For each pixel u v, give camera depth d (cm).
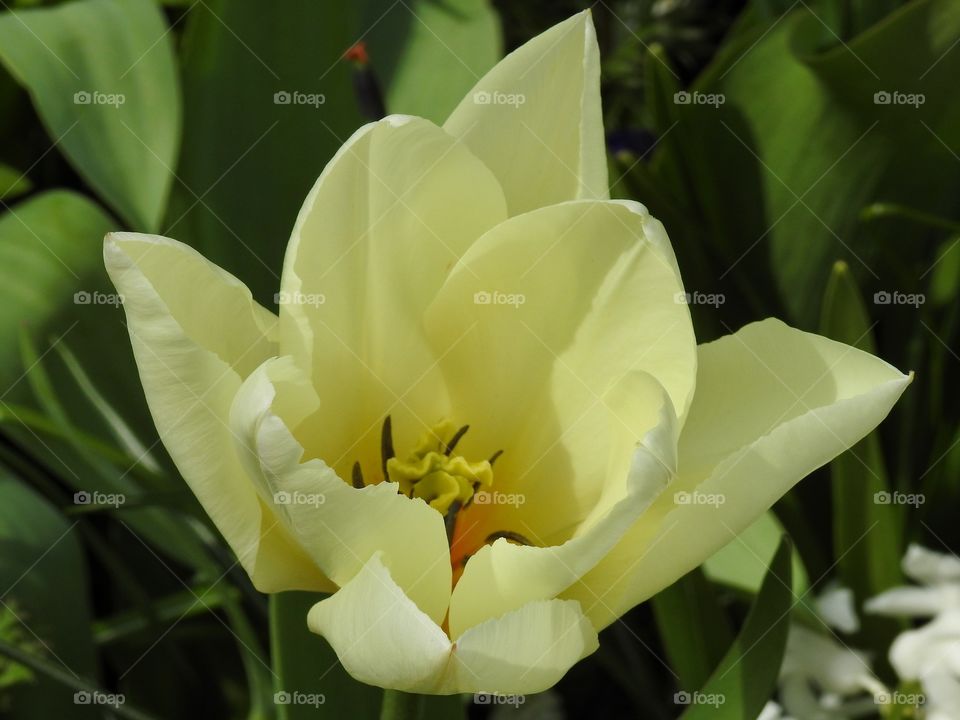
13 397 39
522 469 34
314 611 31
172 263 31
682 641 38
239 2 38
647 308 33
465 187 33
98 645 41
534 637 30
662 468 30
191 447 31
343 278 33
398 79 40
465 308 34
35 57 39
